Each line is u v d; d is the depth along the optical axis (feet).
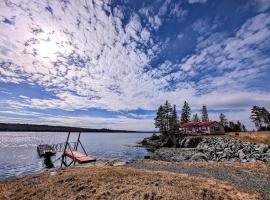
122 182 42.22
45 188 42.70
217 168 67.92
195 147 196.85
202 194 36.11
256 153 122.72
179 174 53.42
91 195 36.73
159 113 323.37
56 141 382.01
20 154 177.68
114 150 204.64
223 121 387.75
